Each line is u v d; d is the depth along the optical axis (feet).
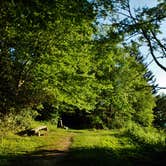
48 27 67.56
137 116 214.69
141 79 85.30
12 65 85.46
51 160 64.18
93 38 77.05
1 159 60.54
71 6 61.21
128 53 72.49
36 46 82.07
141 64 74.64
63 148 83.87
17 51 83.35
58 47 84.12
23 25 65.57
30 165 58.70
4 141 86.89
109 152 73.72
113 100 115.75
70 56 87.30
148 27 63.21
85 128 198.59
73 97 98.27
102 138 109.19
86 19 63.82
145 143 102.12
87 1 62.39
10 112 87.45
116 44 66.90
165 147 85.35
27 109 99.25
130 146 95.20
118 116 200.75
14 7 57.31
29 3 57.11
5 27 70.90
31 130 109.81
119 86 104.63
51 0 58.75
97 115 197.47
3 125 88.43
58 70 90.07
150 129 139.85
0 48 80.69
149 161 68.85
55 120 176.65
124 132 127.13
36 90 90.68
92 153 70.33
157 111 276.82
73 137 112.98
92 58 88.79
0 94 84.43
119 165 61.31
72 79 92.43
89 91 99.96
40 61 86.33
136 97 199.82
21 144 86.02
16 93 85.97
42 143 92.79
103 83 100.01
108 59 85.76
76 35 82.07
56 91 95.04
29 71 88.33
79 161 62.44
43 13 58.59
